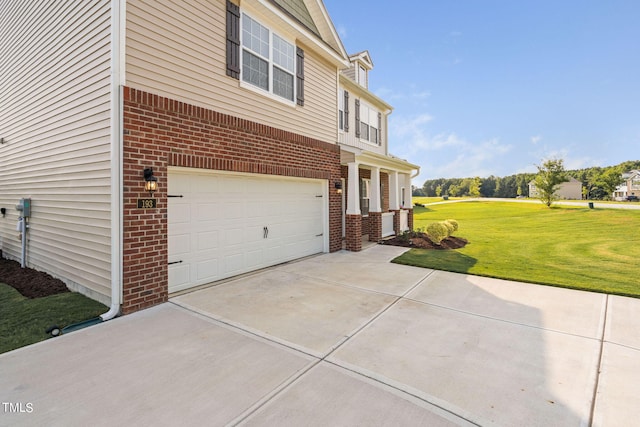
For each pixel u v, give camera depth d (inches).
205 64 218.2
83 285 202.8
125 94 171.2
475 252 369.7
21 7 260.8
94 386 105.2
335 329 152.9
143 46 181.8
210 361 122.1
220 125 227.9
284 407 94.8
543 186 1011.9
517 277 249.8
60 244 226.7
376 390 103.8
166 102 191.5
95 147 183.9
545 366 119.5
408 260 315.6
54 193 230.4
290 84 302.0
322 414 91.7
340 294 207.9
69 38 204.7
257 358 124.6
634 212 790.5
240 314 171.6
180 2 202.4
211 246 232.4
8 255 308.7
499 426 87.4
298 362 121.6
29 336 144.3
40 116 241.3
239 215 255.3
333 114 370.0
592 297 201.6
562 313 174.1
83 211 198.1
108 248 177.5
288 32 297.6
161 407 94.6
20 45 263.7
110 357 124.7
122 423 87.7
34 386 104.9
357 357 125.8
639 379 110.9
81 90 194.4
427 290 217.8
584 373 114.7
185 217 214.1
